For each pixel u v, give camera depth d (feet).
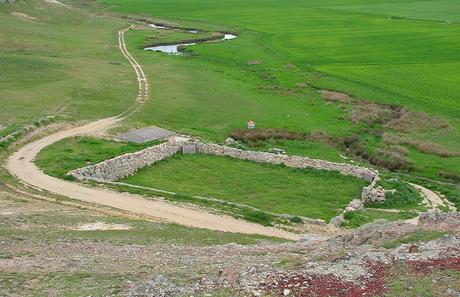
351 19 562.66
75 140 215.92
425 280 79.00
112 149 206.59
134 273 92.89
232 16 597.52
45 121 229.25
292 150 226.58
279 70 363.76
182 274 89.35
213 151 216.54
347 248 102.53
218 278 83.92
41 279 90.43
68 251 108.99
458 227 111.24
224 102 286.05
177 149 216.95
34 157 193.47
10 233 118.73
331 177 196.75
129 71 344.08
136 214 150.00
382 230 109.50
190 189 181.47
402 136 245.45
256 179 193.06
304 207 169.58
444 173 206.69
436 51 411.13
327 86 325.21
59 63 347.56
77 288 85.56
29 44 390.83
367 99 301.43
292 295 75.77
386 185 185.06
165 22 564.30
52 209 144.77
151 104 273.95
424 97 303.07
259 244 123.75
